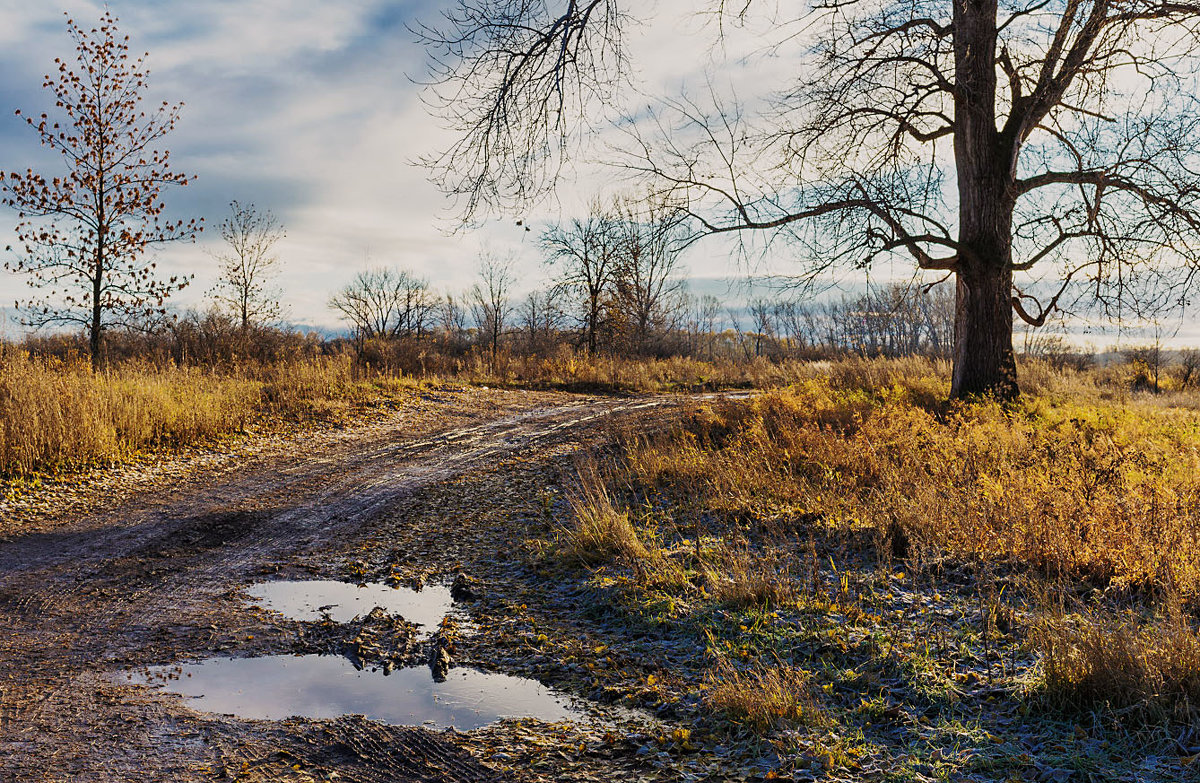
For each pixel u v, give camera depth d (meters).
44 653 5.61
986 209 16.27
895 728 4.24
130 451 12.54
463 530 9.48
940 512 7.70
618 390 28.62
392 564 8.11
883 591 6.34
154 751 4.10
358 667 5.43
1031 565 6.55
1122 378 33.19
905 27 13.46
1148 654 4.32
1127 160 14.32
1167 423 14.98
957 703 4.39
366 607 6.74
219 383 18.14
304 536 9.18
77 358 19.41
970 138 16.34
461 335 49.25
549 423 18.55
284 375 19.78
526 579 7.57
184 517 9.78
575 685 5.08
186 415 14.27
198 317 28.30
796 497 9.41
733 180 13.69
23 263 21.64
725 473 10.38
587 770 3.89
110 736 4.28
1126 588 5.87
